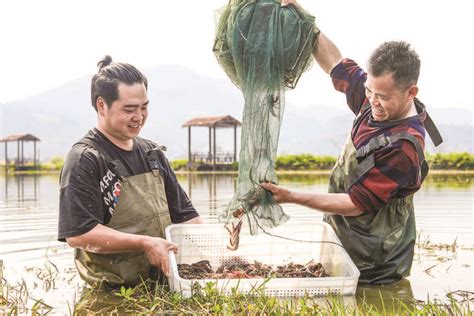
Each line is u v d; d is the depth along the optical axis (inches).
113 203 141.6
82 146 140.9
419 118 140.9
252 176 135.8
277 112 136.0
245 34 137.3
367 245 146.8
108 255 141.0
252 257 159.6
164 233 150.0
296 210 279.3
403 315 111.4
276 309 110.9
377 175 137.8
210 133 1320.1
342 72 158.7
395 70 131.3
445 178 647.1
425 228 230.5
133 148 149.6
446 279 148.9
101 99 141.5
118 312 120.8
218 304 114.7
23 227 242.2
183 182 663.1
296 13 142.8
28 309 123.2
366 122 146.6
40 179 896.9
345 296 131.1
